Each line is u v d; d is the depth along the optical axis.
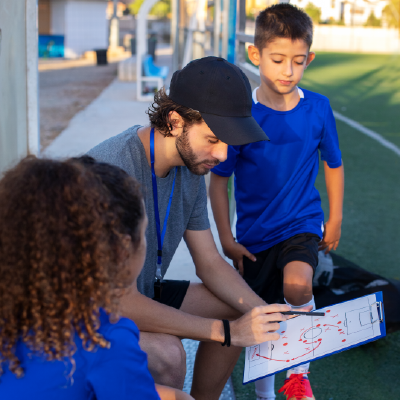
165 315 1.66
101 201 1.04
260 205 2.30
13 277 1.00
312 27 2.17
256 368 1.69
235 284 1.91
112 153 1.69
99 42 26.03
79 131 7.95
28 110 2.99
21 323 1.03
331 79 17.06
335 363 2.55
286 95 2.26
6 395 1.06
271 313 1.65
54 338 1.02
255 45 2.26
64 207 1.00
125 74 15.14
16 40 2.73
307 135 2.26
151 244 1.83
